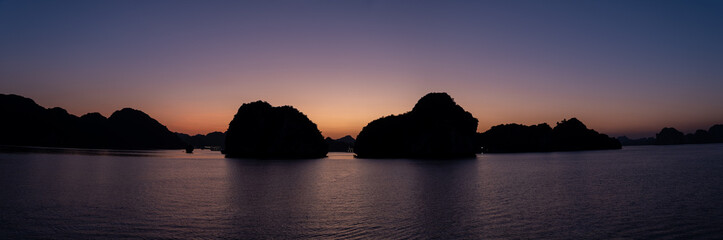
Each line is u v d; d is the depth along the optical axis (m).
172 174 65.81
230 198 36.00
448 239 21.00
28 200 33.25
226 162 119.75
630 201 33.88
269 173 71.56
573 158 149.88
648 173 66.19
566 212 28.53
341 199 35.62
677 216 26.83
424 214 27.84
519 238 21.12
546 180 55.31
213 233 22.19
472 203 33.03
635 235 21.72
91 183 47.94
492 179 57.66
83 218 25.88
